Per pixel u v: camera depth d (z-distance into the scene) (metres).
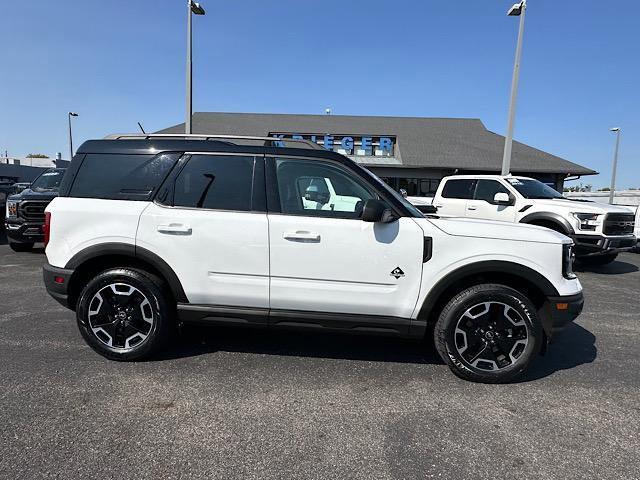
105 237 3.50
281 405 2.99
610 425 2.82
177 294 3.52
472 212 9.29
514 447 2.56
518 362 3.33
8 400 2.96
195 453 2.43
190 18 13.61
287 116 28.75
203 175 3.55
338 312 3.44
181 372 3.46
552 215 8.00
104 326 3.60
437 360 3.82
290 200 3.50
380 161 24.67
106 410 2.86
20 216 9.00
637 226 11.14
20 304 5.27
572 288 3.37
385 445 2.55
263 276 3.44
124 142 3.69
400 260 3.34
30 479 2.18
